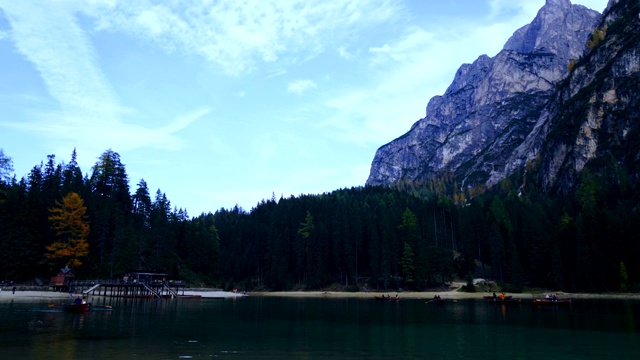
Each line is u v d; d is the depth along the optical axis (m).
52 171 119.94
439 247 148.62
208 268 145.38
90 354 28.88
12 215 99.00
